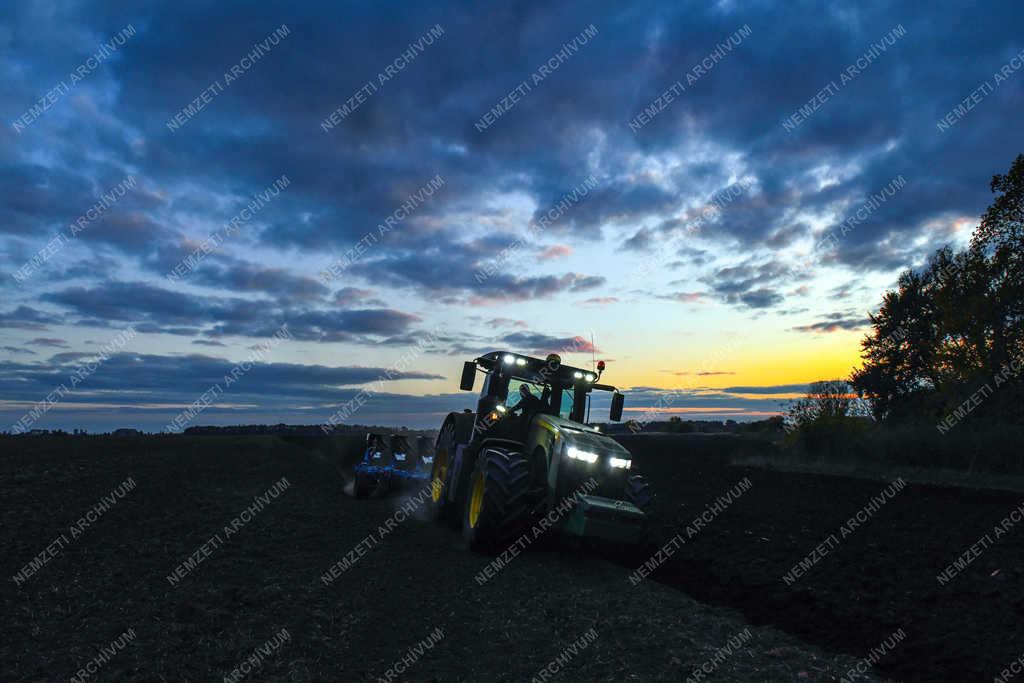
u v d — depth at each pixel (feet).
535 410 29.37
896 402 99.91
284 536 26.55
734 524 33.71
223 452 74.54
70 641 14.03
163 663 13.03
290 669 13.09
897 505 40.68
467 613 17.33
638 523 23.67
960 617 18.66
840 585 22.08
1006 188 58.65
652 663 14.08
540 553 25.41
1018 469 58.65
